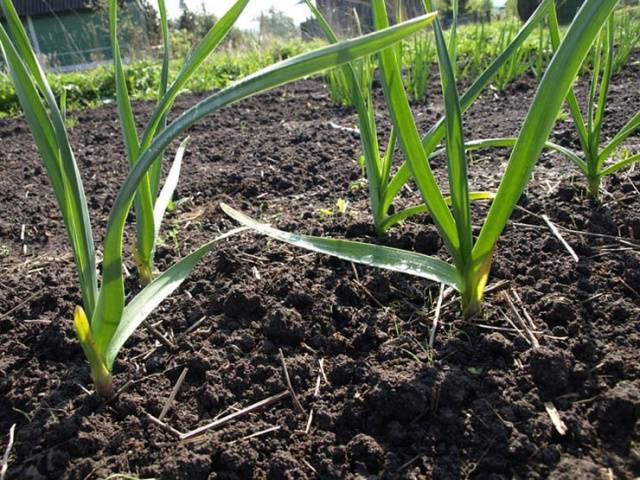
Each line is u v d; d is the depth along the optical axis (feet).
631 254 1.89
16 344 1.75
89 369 1.64
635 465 1.22
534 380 1.45
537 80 5.54
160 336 1.74
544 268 1.90
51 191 3.58
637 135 3.41
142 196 1.86
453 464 1.27
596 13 1.24
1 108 7.71
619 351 1.51
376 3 1.54
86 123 5.84
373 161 2.05
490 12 11.53
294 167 3.53
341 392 1.49
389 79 1.46
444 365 1.51
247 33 11.74
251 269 2.06
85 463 1.31
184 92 7.94
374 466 1.30
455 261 1.60
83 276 1.41
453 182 1.48
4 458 1.36
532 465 1.25
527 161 1.38
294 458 1.32
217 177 3.46
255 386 1.53
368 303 1.83
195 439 1.38
